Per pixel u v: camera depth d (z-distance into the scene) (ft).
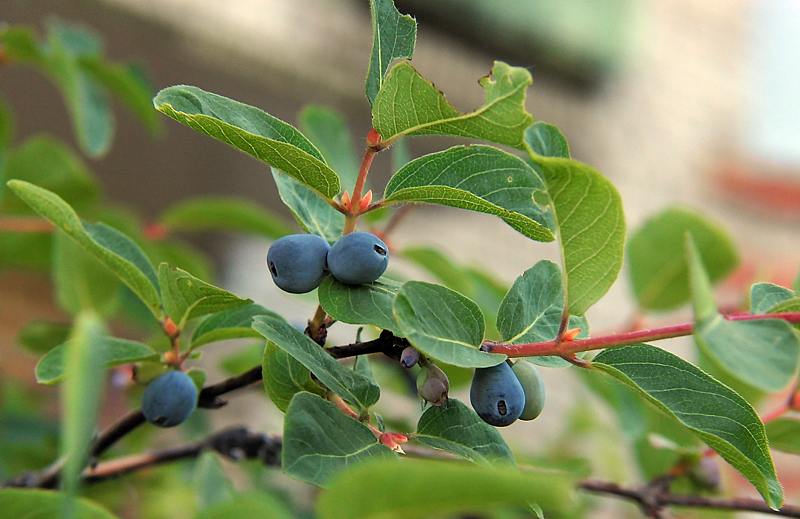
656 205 5.30
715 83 5.74
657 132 5.35
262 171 3.59
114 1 2.91
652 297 1.82
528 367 1.29
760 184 5.54
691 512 1.72
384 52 1.29
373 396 1.27
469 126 1.26
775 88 5.87
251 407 3.37
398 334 1.25
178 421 1.34
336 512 1.09
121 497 1.92
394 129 1.27
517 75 1.23
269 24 3.36
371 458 1.21
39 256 1.86
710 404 1.26
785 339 1.17
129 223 1.76
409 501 1.08
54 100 3.17
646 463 1.65
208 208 1.86
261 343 1.73
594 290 1.25
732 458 1.26
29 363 3.12
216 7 3.19
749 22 5.96
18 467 1.82
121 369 1.68
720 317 1.17
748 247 5.52
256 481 1.89
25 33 1.77
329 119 1.70
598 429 2.38
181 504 1.92
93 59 1.81
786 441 1.52
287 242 1.27
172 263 1.80
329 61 3.55
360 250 1.26
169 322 1.36
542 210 1.30
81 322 1.09
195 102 1.26
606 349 1.28
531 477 1.07
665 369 1.27
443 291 1.24
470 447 1.27
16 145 3.41
